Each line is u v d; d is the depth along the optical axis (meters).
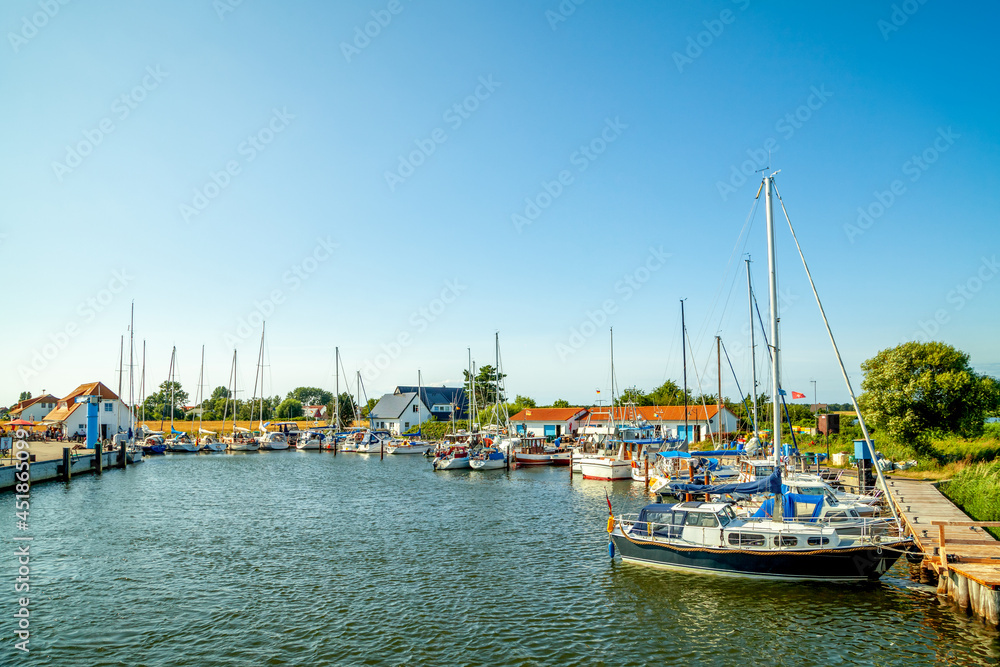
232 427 115.25
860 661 16.17
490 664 16.20
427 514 37.41
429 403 124.31
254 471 65.69
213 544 29.36
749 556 22.30
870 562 21.30
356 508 39.97
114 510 39.38
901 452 44.31
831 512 25.69
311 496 45.88
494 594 21.56
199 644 17.55
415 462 77.12
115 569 24.94
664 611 19.80
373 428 114.94
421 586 22.52
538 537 30.41
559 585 22.47
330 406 147.62
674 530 24.22
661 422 77.19
